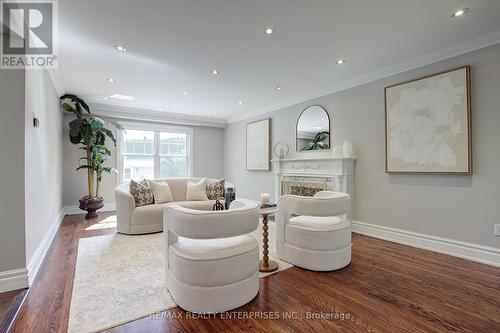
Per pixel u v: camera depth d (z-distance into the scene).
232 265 1.74
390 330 1.56
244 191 6.36
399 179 3.32
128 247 3.08
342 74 3.64
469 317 1.69
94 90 4.38
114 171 5.44
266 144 5.57
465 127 2.70
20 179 2.04
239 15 2.21
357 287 2.10
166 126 6.31
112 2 2.00
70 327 1.56
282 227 2.67
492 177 2.56
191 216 1.72
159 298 1.90
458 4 2.06
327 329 1.56
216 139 7.11
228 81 3.93
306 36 2.58
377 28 2.43
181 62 3.20
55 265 2.51
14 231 2.02
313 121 4.52
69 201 5.12
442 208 2.93
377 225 3.56
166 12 2.15
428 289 2.06
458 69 2.75
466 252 2.73
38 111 2.63
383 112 3.48
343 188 3.81
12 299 1.87
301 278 2.26
